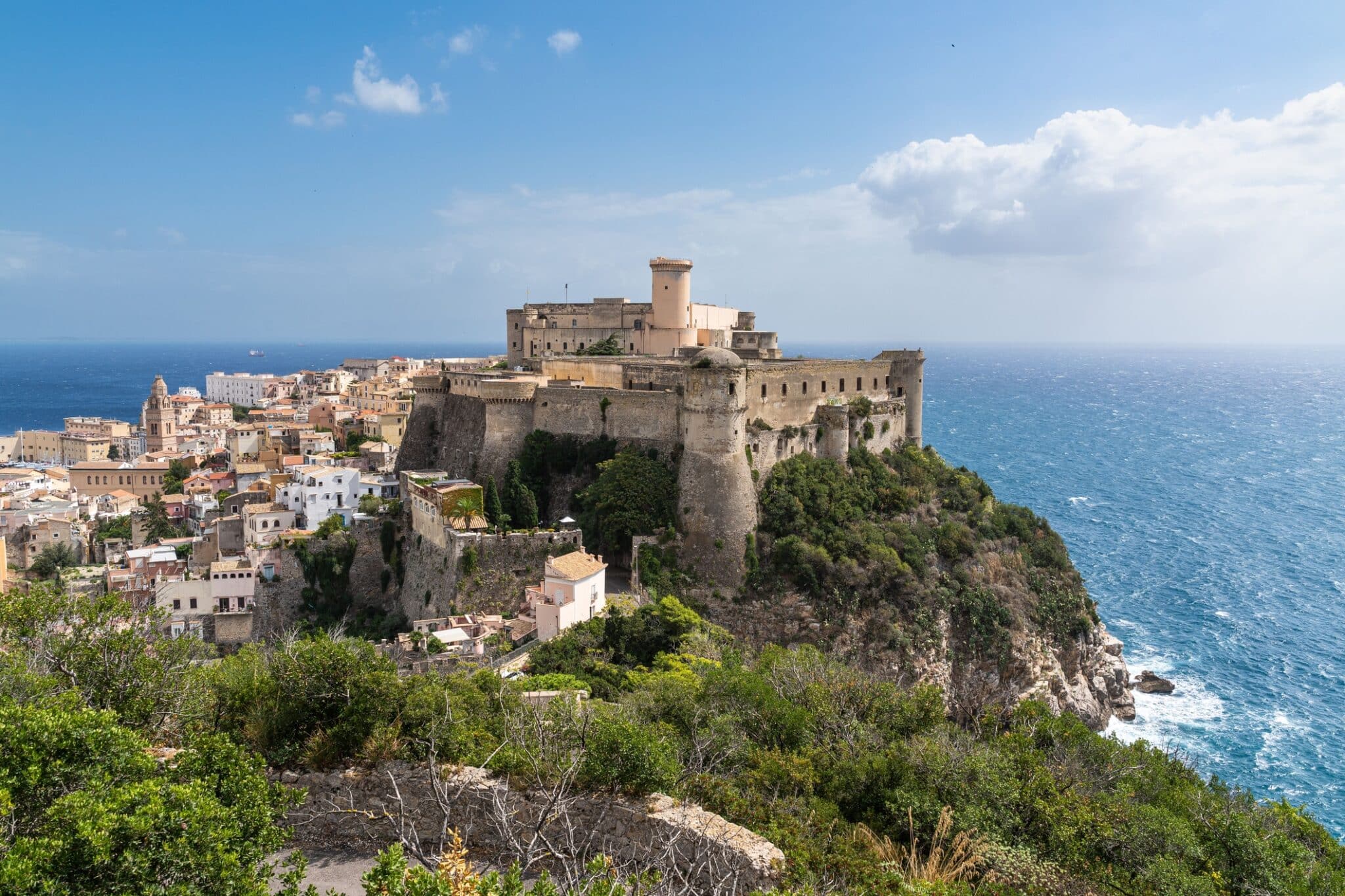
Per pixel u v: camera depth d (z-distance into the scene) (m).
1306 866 37.72
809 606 78.75
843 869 26.36
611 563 85.38
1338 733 87.25
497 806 23.30
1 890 17.78
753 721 40.53
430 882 18.12
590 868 21.67
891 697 47.62
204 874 19.14
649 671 61.09
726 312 149.00
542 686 52.03
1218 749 84.38
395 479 116.56
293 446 177.62
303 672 29.84
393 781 23.77
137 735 25.11
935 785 35.69
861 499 92.06
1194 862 35.75
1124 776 43.25
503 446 95.88
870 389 107.62
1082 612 93.12
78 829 18.86
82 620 34.16
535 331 141.50
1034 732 49.00
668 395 89.56
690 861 25.09
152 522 140.88
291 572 92.56
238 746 27.27
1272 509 187.50
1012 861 30.94
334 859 26.16
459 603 78.50
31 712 23.64
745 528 81.25
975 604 84.25
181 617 88.88
